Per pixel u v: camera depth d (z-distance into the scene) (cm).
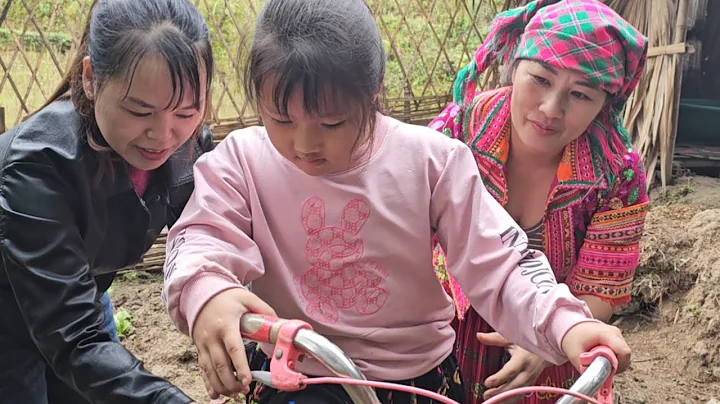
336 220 148
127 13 141
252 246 143
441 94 450
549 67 184
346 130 129
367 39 128
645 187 204
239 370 117
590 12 186
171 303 129
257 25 131
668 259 360
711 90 604
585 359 120
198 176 152
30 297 149
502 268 142
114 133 147
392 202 149
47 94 417
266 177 150
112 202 166
